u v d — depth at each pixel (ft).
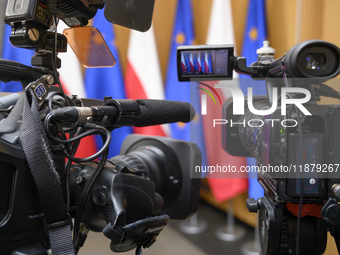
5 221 1.64
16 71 1.89
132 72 6.15
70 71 6.14
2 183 1.63
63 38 2.27
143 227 2.17
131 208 2.23
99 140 6.14
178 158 3.40
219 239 5.38
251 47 5.49
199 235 5.52
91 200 2.12
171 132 6.35
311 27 4.30
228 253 4.93
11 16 1.99
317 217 2.19
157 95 6.16
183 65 2.50
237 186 6.07
